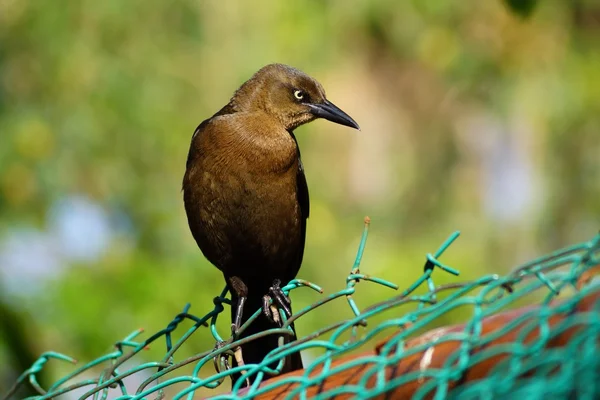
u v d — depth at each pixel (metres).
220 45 13.98
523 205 15.40
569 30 15.09
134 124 13.28
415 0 15.02
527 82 15.04
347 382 3.73
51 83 13.38
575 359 3.22
